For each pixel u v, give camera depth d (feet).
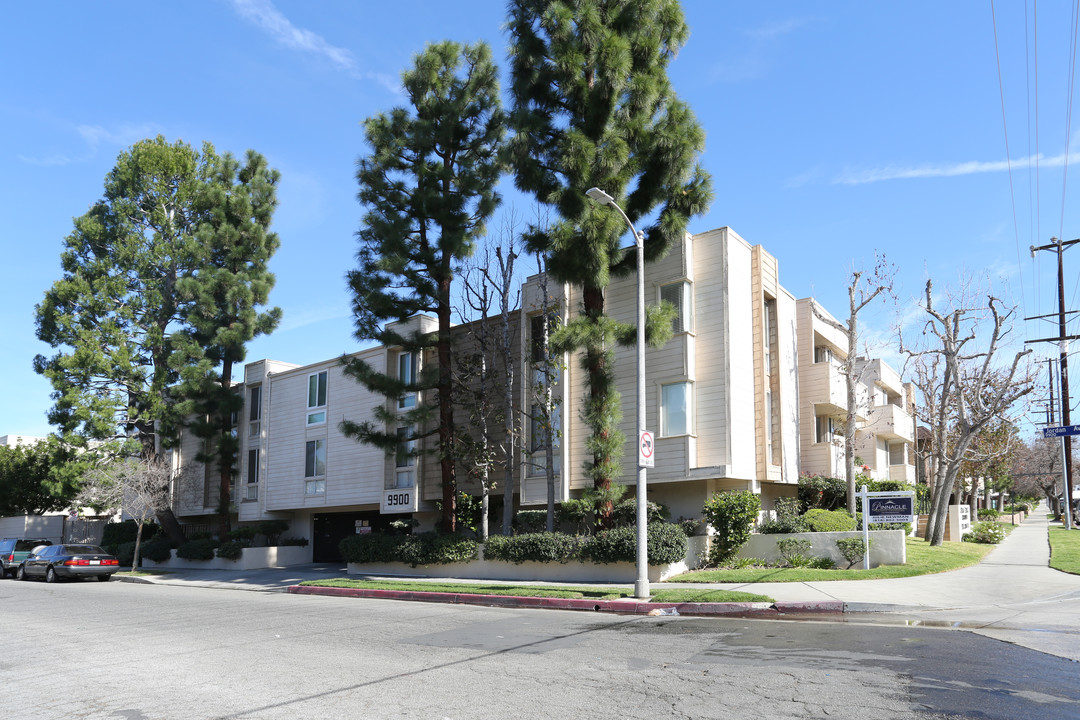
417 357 94.32
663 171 65.31
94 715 23.90
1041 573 60.59
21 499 144.66
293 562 110.11
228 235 122.42
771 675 27.02
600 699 24.26
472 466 80.18
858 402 103.40
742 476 71.26
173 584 89.04
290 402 113.50
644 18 66.80
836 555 64.54
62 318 117.70
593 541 64.59
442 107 81.35
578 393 77.30
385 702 24.50
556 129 67.92
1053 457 201.46
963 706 22.47
